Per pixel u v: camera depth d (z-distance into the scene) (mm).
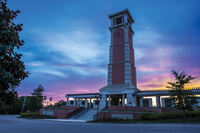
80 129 12172
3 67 3914
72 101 45594
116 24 46500
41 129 12031
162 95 32250
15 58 4262
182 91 19250
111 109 26797
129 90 34156
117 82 38219
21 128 12805
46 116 32188
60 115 30719
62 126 14961
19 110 61438
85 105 42781
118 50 41438
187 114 20375
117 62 40156
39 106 45562
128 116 22250
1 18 4293
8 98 4254
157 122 17391
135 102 33875
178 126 13633
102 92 37656
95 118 25062
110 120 21672
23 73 4551
